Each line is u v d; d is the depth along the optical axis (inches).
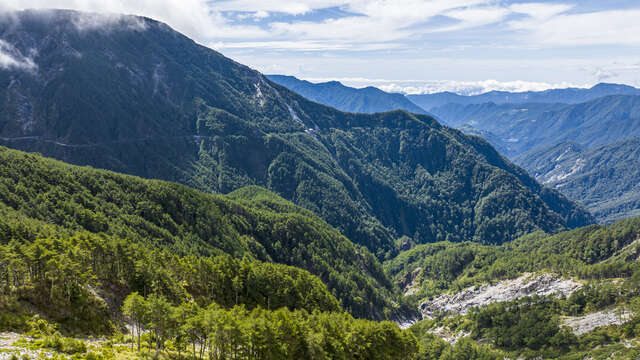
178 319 3988.7
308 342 4330.7
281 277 7042.3
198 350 4456.2
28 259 4274.1
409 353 5442.9
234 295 6274.6
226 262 6628.9
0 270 4045.3
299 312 5177.2
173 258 6028.5
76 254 4771.2
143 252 5689.0
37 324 3804.1
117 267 5280.5
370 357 4965.6
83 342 3698.3
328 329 4692.4
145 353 3887.8
